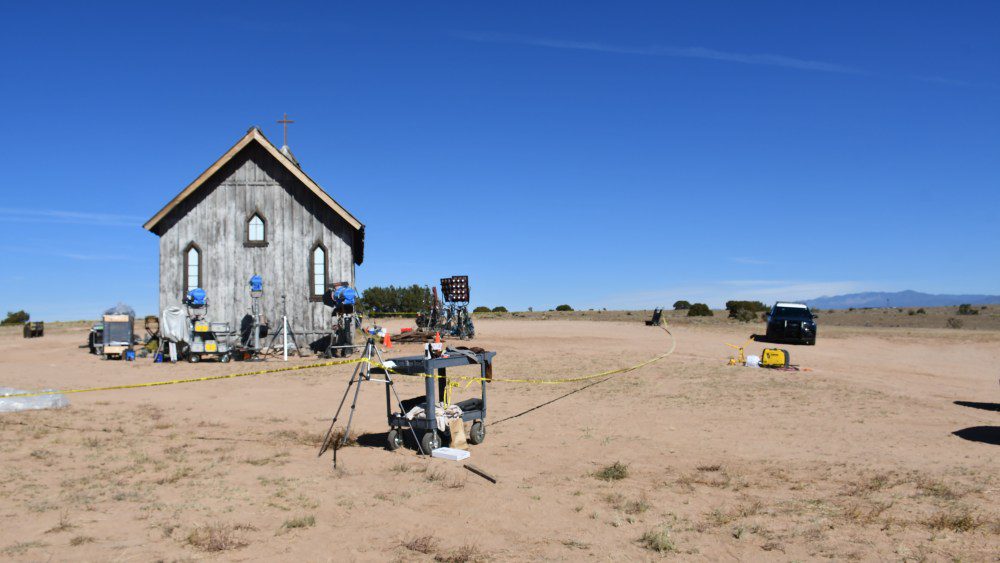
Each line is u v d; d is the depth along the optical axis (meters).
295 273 26.31
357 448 10.19
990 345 30.45
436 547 5.90
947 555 5.78
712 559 5.70
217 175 26.36
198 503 7.02
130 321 25.05
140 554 5.49
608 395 15.69
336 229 26.52
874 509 7.10
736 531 6.38
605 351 25.27
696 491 7.89
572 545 6.02
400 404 10.17
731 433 11.47
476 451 10.10
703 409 13.86
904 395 16.03
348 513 6.87
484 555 5.73
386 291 52.94
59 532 6.00
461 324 31.00
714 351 25.66
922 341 31.88
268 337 26.03
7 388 14.90
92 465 8.70
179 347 23.81
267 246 26.30
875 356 26.44
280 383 17.86
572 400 15.01
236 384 17.64
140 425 11.72
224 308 26.03
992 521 6.70
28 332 36.38
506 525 6.58
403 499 7.43
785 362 20.92
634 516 6.88
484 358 10.93
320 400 15.04
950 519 6.68
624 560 5.66
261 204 26.44
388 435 10.13
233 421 12.35
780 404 14.46
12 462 8.73
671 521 6.72
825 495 7.70
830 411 13.66
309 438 10.82
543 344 27.86
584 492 7.81
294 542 5.93
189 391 16.33
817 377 18.84
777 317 30.48
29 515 6.50
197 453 9.58
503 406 14.28
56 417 12.22
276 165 26.53
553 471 8.87
